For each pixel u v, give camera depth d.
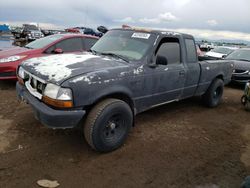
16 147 3.41
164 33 4.23
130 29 4.47
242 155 3.73
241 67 8.79
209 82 5.63
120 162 3.25
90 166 3.12
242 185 2.65
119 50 4.15
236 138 4.36
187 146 3.86
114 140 3.47
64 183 2.76
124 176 2.97
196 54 5.13
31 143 3.56
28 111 4.73
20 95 3.66
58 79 2.98
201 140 4.14
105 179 2.88
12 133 3.80
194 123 4.90
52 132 3.94
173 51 4.46
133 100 3.73
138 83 3.70
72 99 2.96
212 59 6.21
